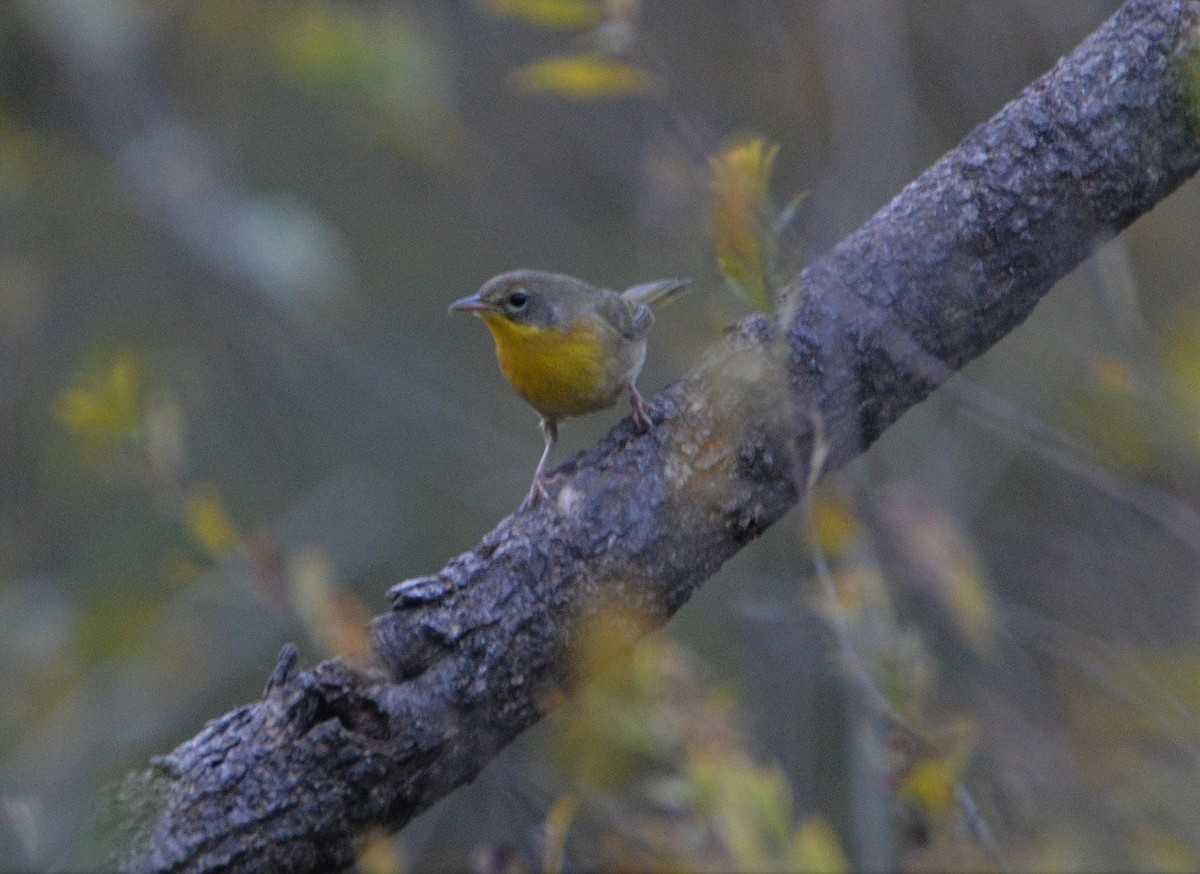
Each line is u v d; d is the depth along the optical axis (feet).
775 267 20.39
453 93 50.65
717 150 25.70
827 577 21.67
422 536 50.67
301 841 20.45
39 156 46.21
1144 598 32.83
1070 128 22.66
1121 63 22.66
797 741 36.17
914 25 50.31
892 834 28.99
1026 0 48.21
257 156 55.93
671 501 22.11
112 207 49.80
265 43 45.96
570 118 54.19
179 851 20.16
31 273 49.01
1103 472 25.84
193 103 50.37
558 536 21.74
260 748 20.54
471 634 21.18
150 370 48.52
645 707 26.30
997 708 29.94
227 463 51.62
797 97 46.80
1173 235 41.37
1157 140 22.59
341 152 56.90
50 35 43.09
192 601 37.76
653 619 22.31
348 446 52.42
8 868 20.08
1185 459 25.44
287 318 50.65
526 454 51.67
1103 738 30.09
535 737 33.86
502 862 26.94
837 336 22.39
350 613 22.38
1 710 32.94
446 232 57.00
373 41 40.22
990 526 38.75
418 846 35.17
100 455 27.78
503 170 55.01
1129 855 28.09
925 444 41.04
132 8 44.14
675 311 44.21
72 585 45.06
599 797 27.20
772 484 22.41
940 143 48.67
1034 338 40.19
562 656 21.65
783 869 24.17
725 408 22.38
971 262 22.80
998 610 29.04
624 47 24.23
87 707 33.78
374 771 20.57
